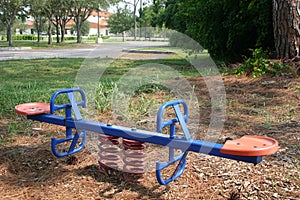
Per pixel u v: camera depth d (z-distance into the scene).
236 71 8.51
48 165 3.54
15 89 7.27
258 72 7.87
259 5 9.98
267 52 8.97
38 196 2.93
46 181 3.20
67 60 15.66
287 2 8.04
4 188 3.07
